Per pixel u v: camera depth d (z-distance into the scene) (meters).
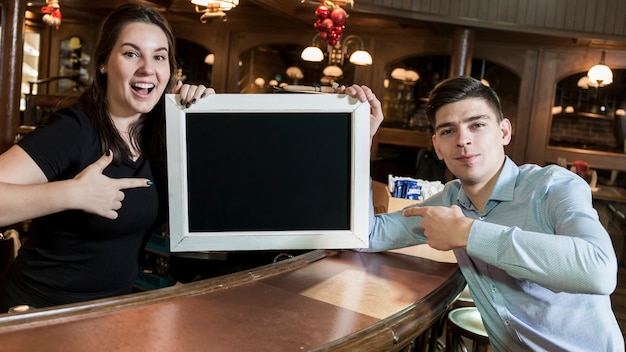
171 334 1.07
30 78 9.00
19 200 1.29
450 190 1.90
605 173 7.54
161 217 1.74
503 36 6.92
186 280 2.09
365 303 1.34
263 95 1.52
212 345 1.04
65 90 8.63
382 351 1.16
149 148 1.71
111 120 1.64
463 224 1.43
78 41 8.81
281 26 8.02
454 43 6.36
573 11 6.00
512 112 8.14
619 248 6.02
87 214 1.54
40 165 1.49
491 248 1.38
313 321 1.20
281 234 1.56
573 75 7.72
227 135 1.53
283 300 1.32
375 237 1.81
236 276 1.44
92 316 1.12
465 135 1.59
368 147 1.56
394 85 8.33
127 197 1.61
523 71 7.24
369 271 1.63
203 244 1.53
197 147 1.52
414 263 1.77
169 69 1.69
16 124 5.42
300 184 1.57
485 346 2.12
